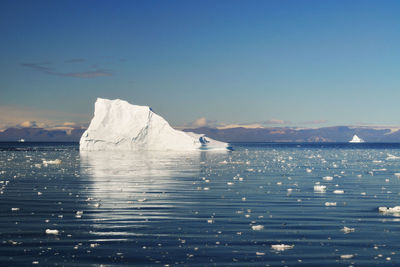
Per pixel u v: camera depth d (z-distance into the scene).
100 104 107.50
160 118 106.44
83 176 42.72
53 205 25.73
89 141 105.06
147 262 15.78
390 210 24.33
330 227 20.53
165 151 105.50
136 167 54.88
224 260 15.98
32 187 33.97
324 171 50.16
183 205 25.89
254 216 22.83
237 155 92.94
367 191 32.16
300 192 31.50
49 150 119.69
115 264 15.59
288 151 129.38
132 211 23.98
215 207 25.27
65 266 15.39
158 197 28.86
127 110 107.12
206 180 38.97
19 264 15.55
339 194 30.55
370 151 132.25
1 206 25.42
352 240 18.44
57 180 39.00
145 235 19.06
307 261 15.91
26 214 23.16
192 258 16.19
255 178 41.62
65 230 19.83
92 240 18.31
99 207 25.14
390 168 55.38
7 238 18.58
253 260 15.98
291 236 19.00
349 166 59.03
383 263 15.70
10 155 88.12
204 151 109.31
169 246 17.56
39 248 17.28
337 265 15.52
